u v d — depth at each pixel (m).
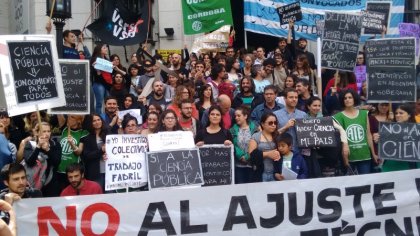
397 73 8.34
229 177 7.40
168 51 14.73
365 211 6.97
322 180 6.92
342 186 6.95
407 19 16.38
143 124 9.14
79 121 7.92
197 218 6.66
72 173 6.84
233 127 8.09
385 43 8.38
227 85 10.02
